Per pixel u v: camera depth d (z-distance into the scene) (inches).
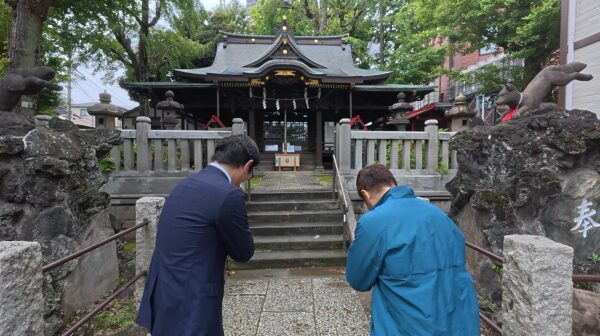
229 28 868.6
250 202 239.8
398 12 709.3
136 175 239.6
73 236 127.8
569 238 132.8
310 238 209.6
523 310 72.8
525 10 451.2
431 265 55.1
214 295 66.5
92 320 130.9
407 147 249.4
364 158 264.2
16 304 64.2
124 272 172.9
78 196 135.2
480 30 505.0
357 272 60.7
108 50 575.2
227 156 73.6
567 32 278.7
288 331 124.6
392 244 56.4
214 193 66.9
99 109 294.8
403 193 63.9
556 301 69.0
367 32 801.6
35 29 273.9
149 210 121.8
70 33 481.1
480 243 142.9
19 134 124.2
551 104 163.8
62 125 151.2
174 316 64.3
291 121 538.9
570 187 136.3
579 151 133.3
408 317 53.4
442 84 925.8
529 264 71.1
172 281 65.2
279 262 189.9
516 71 503.5
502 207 134.6
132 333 123.4
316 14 760.3
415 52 685.3
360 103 527.2
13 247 66.5
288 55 498.3
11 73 134.6
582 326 103.0
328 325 128.6
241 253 69.9
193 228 65.8
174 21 583.2
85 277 136.6
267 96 483.5
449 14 516.1
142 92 510.9
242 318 134.2
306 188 269.3
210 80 437.4
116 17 481.1
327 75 438.0
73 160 134.6
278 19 767.7
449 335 52.8
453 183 168.4
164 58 646.5
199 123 626.8
